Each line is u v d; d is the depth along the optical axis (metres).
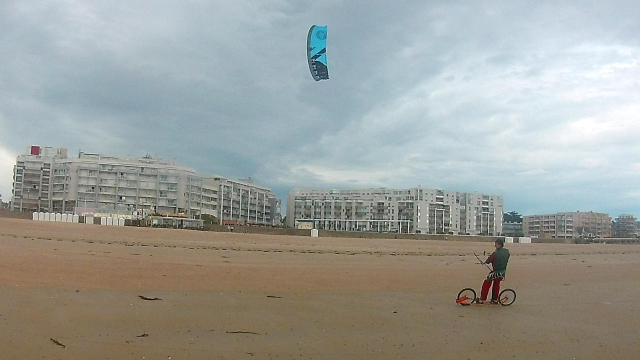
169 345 9.20
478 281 22.28
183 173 131.38
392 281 20.58
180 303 13.34
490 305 15.33
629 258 49.69
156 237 47.09
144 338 9.61
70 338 9.34
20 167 127.25
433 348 9.73
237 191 156.75
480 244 79.88
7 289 13.73
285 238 62.25
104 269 18.91
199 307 12.91
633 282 24.00
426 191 176.38
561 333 11.47
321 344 9.72
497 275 15.27
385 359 8.87
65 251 25.14
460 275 24.59
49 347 8.70
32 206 126.38
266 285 17.53
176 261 23.78
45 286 14.64
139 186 126.12
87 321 10.74
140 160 133.62
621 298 18.08
